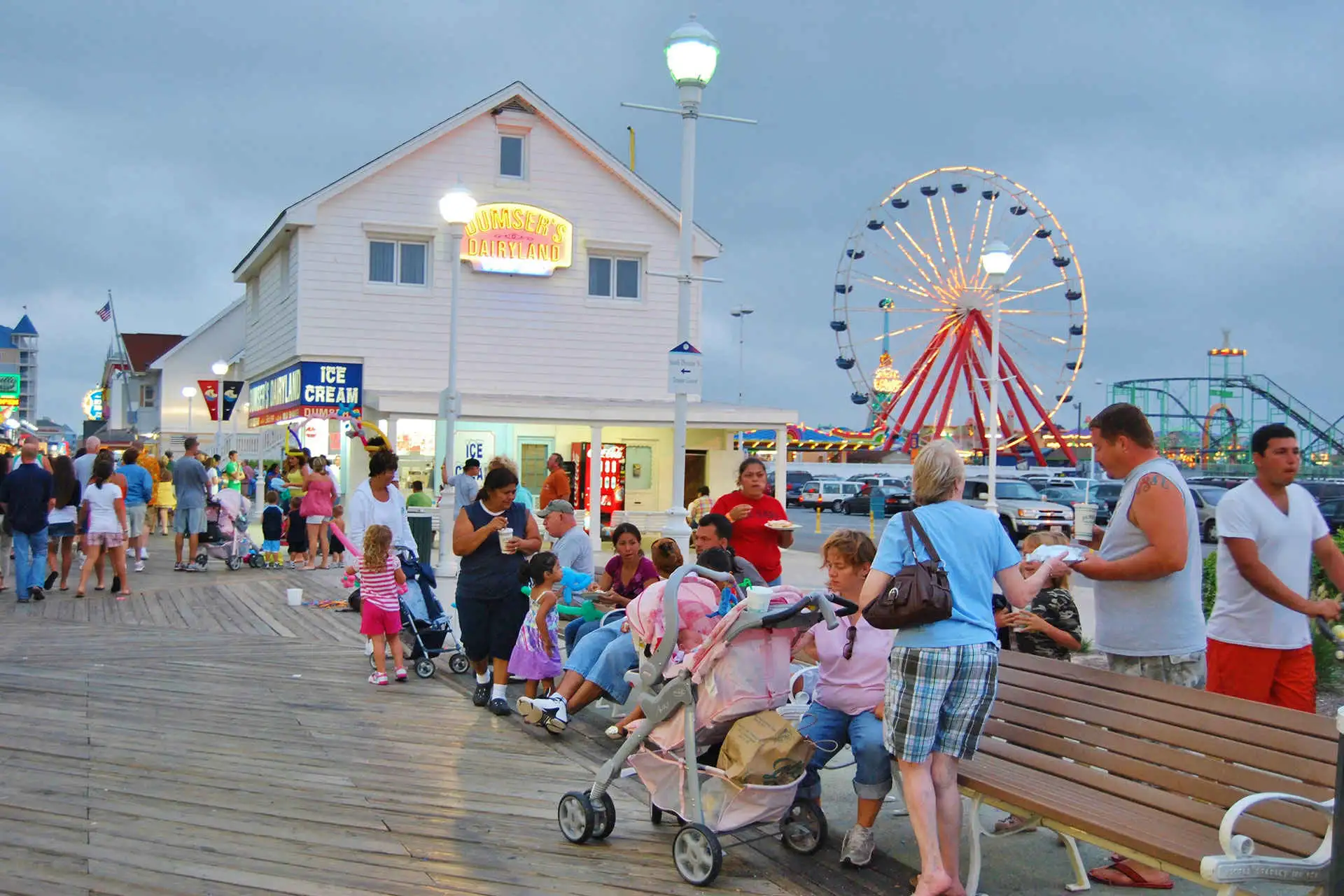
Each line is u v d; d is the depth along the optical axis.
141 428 52.28
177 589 15.47
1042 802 4.49
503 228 26.83
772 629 5.31
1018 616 5.77
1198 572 5.14
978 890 4.99
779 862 5.32
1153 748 4.62
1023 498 31.75
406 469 25.97
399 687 9.08
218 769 6.58
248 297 34.03
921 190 47.34
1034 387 52.12
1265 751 4.20
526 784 6.46
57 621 12.40
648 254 27.89
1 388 84.69
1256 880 3.64
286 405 27.11
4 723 7.54
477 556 8.21
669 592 5.40
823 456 75.81
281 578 16.95
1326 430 71.56
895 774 5.71
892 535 4.60
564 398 26.78
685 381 12.37
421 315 26.55
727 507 8.59
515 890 4.89
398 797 6.14
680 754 5.35
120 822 5.58
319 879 4.92
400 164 26.33
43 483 14.13
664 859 5.34
